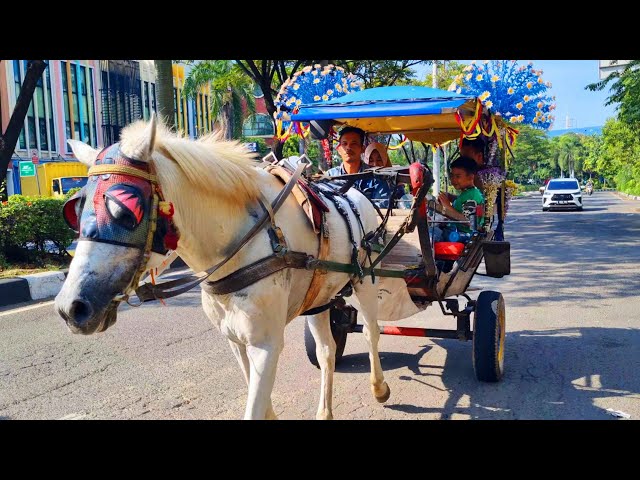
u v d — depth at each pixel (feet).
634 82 59.31
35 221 33.78
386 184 19.16
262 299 10.85
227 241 10.96
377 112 17.38
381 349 21.40
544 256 44.21
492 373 17.56
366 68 63.00
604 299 29.04
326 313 14.83
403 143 25.66
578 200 101.60
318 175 16.49
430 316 26.35
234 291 10.83
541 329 23.90
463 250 17.56
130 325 24.27
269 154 13.98
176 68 113.19
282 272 11.29
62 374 18.58
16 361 19.81
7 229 33.35
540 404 16.20
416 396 16.88
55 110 106.73
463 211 18.90
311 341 18.47
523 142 218.79
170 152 10.38
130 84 122.01
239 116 77.77
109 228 9.12
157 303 28.07
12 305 28.14
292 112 19.42
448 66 66.95
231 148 11.53
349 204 14.85
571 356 20.31
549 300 29.09
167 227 9.95
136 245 9.36
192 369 19.03
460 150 21.65
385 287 16.99
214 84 75.51
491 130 19.10
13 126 35.81
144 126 10.57
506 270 18.38
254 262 10.92
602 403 16.21
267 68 54.03
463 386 17.61
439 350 21.20
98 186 9.37
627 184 178.60
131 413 15.67
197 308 27.09
